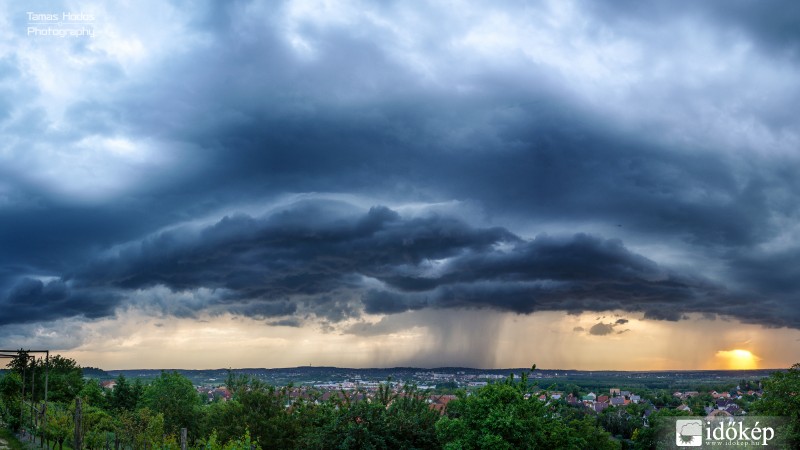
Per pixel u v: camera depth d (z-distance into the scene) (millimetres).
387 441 35125
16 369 60688
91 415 43312
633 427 101688
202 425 51688
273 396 48969
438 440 34688
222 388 117438
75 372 87125
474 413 30078
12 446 39656
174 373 76688
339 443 34875
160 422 44250
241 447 36188
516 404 30672
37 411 44562
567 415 38938
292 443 44719
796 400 33719
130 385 89188
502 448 28484
